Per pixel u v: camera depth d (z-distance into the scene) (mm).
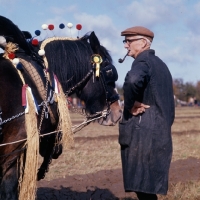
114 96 5371
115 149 12172
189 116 32625
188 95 62812
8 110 4434
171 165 9719
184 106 61000
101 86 5285
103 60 5305
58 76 5023
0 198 4500
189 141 14273
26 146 4539
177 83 62969
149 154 4898
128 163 4969
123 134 5004
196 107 56688
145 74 4770
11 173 4516
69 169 9281
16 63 4570
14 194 4516
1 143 4445
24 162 4609
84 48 5227
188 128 20484
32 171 4512
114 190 7660
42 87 4746
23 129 4520
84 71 5195
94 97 5285
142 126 4910
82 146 12758
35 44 4996
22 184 4531
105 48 5363
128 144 4980
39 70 4809
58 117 4910
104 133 17812
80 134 17219
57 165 9633
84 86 5254
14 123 4477
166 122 4895
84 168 9422
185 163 9992
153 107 4926
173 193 7344
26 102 4508
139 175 4891
